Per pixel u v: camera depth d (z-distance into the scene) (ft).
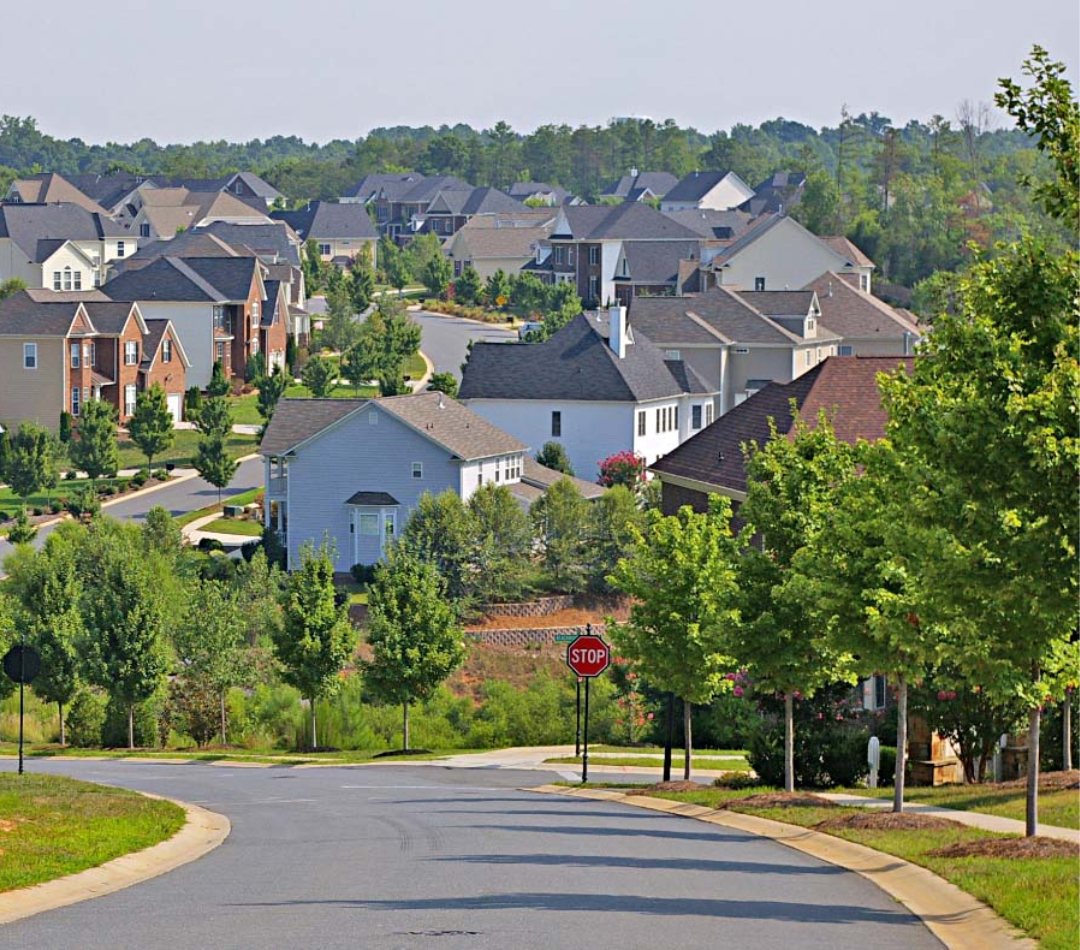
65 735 350.02
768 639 183.11
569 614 424.87
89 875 124.98
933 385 128.06
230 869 131.75
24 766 279.69
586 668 224.94
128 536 422.82
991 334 120.06
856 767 213.46
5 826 145.28
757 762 212.64
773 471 190.70
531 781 249.34
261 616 387.96
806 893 116.98
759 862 135.44
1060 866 117.39
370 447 476.95
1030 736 132.87
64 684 322.96
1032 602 116.67
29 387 647.15
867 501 162.50
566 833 161.38
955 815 160.76
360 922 103.30
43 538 495.41
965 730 207.92
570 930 100.07
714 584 207.00
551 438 572.92
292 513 483.10
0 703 356.38
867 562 159.22
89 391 655.76
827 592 163.53
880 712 256.93
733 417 332.80
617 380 568.00
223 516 534.37
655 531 219.20
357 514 477.36
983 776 209.87
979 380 119.65
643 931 99.76
